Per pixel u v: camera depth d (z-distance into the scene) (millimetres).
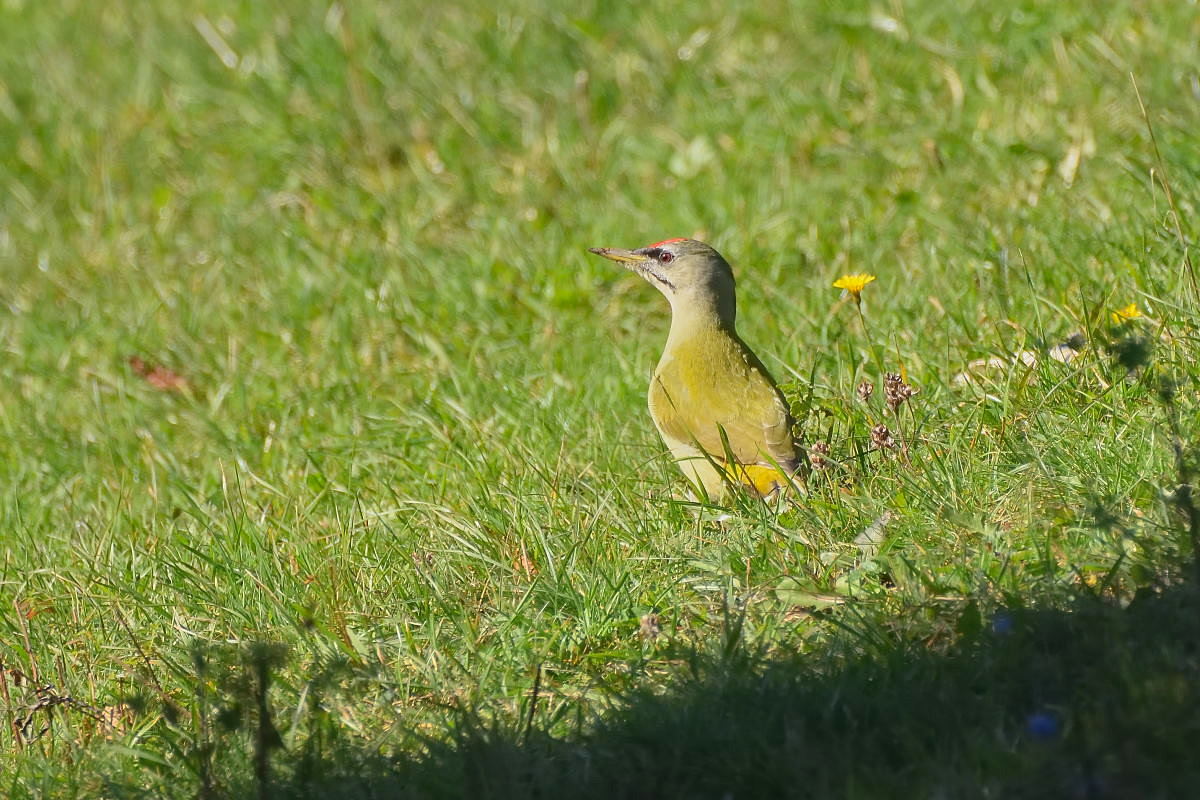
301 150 17766
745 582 8391
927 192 14180
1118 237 11945
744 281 13688
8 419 14000
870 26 17125
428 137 17625
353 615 8977
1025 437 9047
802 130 15859
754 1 18422
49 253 17219
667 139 16500
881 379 10664
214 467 12469
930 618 7543
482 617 8797
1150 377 9227
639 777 6645
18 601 10102
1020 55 16031
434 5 19797
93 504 12109
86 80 20328
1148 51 15086
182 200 17688
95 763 7945
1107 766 5922
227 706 7910
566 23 18547
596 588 8602
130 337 15000
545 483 10344
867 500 8797
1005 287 11727
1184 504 7246
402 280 14781
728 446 9625
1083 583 7383
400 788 6977
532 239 15438
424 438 12094
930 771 6152
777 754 6488
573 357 13195
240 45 19922
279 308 14984
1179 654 6531
